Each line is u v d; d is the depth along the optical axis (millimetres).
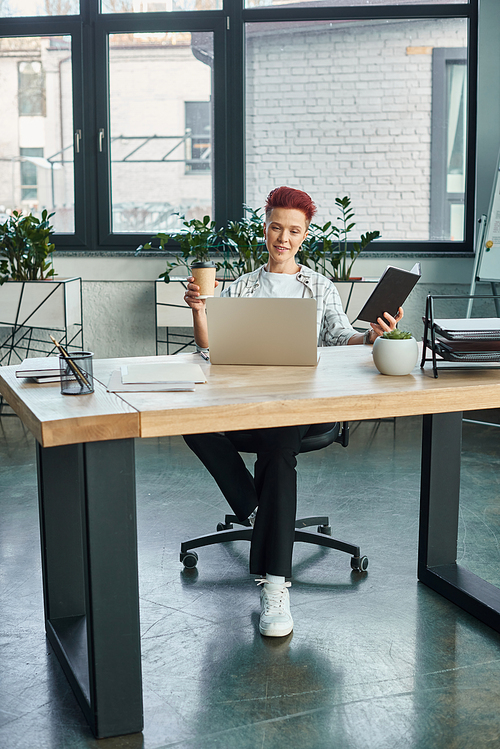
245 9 4520
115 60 4625
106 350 4738
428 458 2115
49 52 4633
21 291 4160
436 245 4633
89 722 1511
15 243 4258
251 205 4738
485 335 1706
